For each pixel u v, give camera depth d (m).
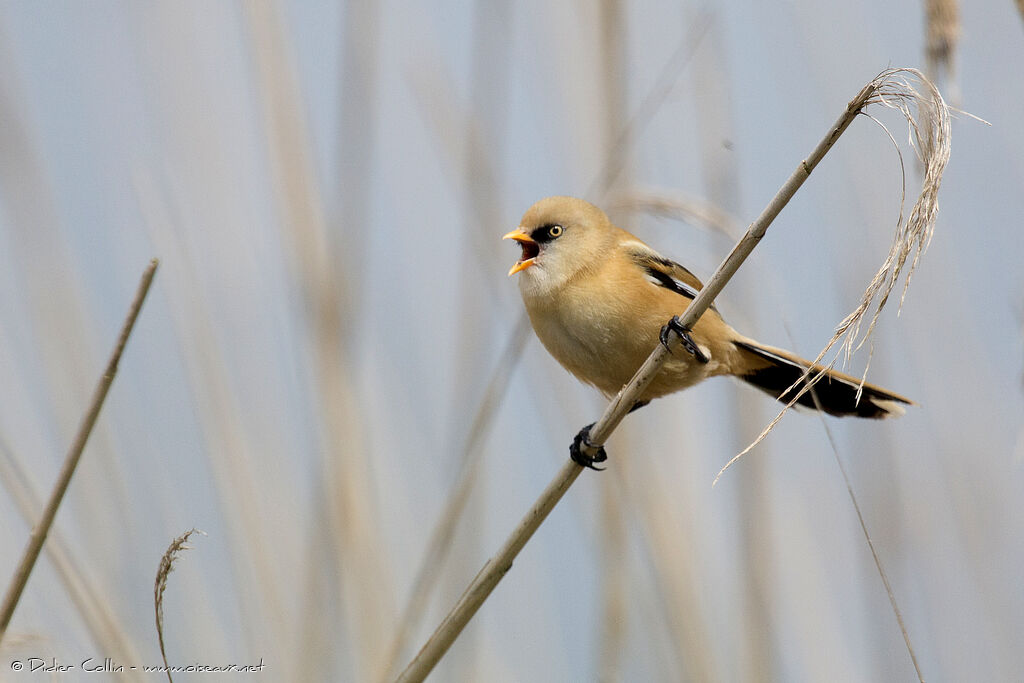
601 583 9.71
